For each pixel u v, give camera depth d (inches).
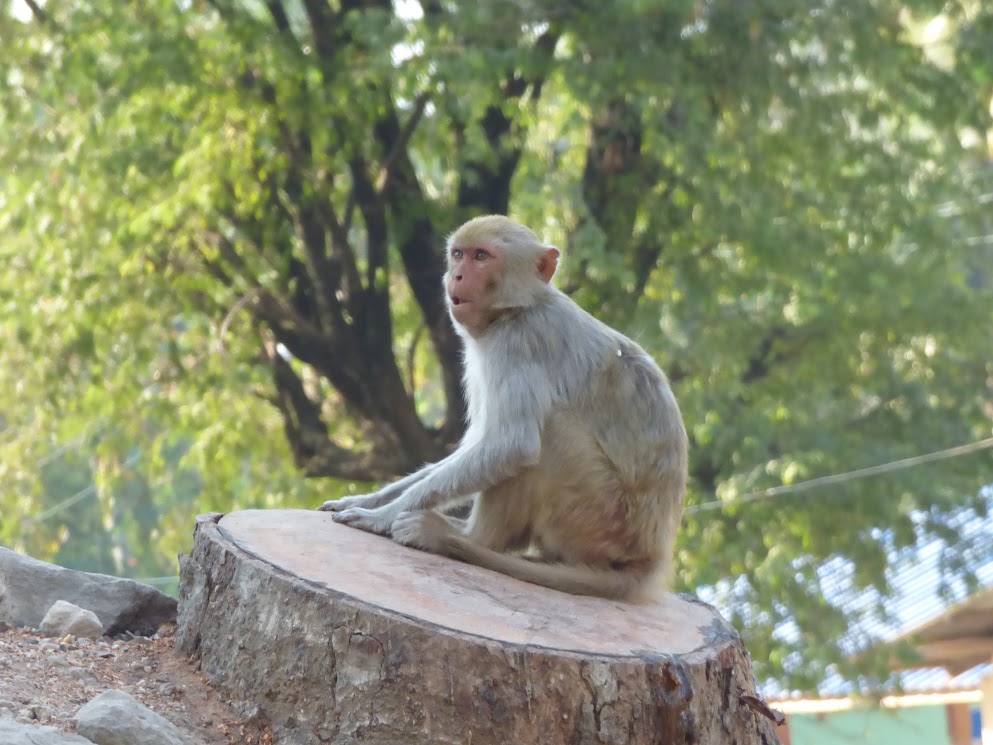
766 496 653.3
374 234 633.6
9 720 201.8
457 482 253.6
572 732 206.7
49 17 634.2
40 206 655.8
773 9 591.8
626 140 652.1
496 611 224.5
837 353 709.9
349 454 683.4
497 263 266.8
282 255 649.0
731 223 627.8
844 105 645.3
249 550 235.1
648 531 259.8
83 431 764.6
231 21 595.8
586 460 256.4
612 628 228.4
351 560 236.1
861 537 682.8
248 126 601.3
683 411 650.2
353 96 593.6
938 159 701.3
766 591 678.5
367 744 207.9
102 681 236.5
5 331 701.3
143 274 652.1
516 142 618.2
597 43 569.0
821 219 677.3
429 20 581.0
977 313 689.6
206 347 701.3
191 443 865.5
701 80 605.3
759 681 673.6
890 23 632.4
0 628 271.3
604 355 263.9
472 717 205.0
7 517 760.3
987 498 700.7
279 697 218.2
